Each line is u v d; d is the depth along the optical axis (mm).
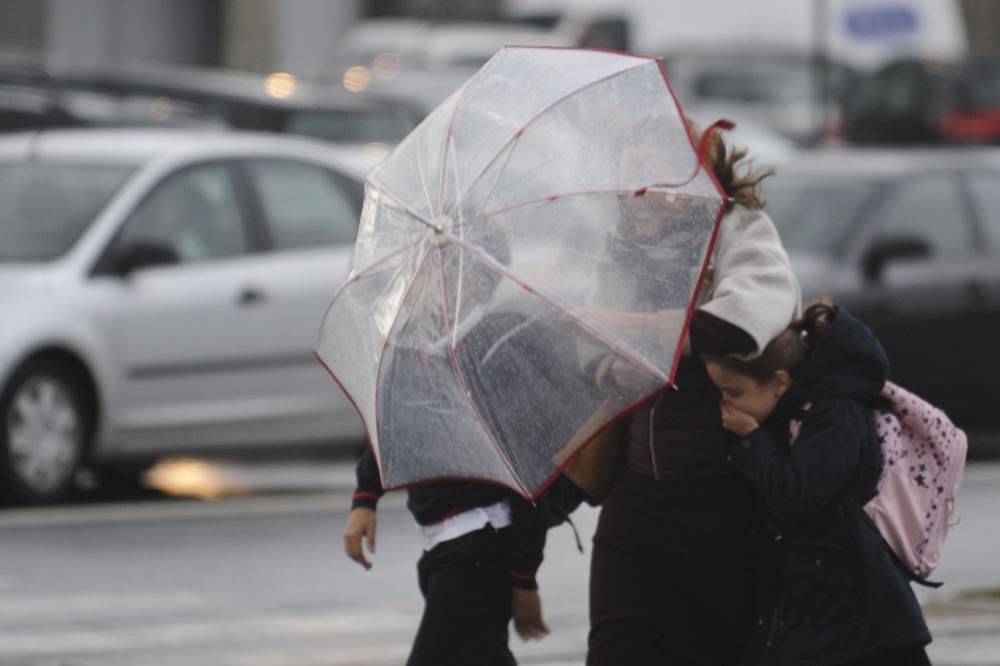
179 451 29203
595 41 77375
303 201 30984
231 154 30406
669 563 12242
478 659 13102
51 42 92938
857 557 11445
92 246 28500
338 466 34156
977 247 35219
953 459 11641
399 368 11242
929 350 34438
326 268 30594
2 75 47719
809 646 11500
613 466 12469
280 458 35219
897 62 75375
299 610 21625
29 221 28938
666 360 10836
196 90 47312
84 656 19188
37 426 27578
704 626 12281
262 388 29781
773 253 11836
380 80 59719
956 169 35844
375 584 23203
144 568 24000
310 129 47125
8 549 25016
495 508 13023
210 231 29734
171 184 29547
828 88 74438
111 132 31719
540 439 10945
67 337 27641
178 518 27812
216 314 29203
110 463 28984
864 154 37344
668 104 11234
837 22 78188
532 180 11031
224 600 22125
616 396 10852
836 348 11609
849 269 34219
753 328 11555
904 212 34969
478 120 11359
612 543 12406
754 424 11688
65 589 22641
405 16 103062
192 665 18797
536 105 11219
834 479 11375
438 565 13141
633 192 10984
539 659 18875
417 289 11164
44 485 27766
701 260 10953
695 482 12172
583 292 10914
